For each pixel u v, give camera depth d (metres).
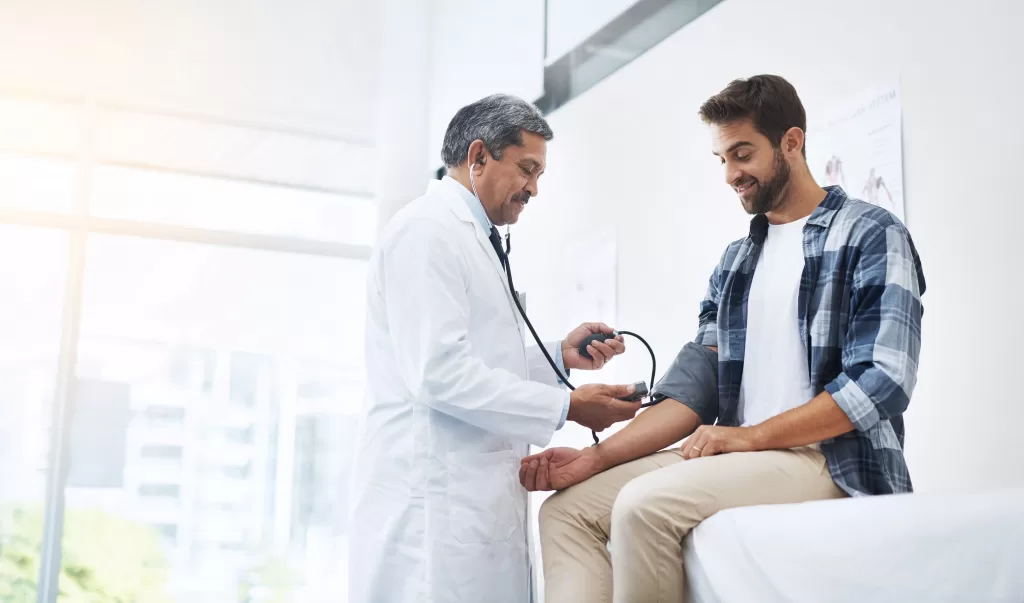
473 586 1.54
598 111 3.01
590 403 1.52
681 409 1.47
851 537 0.95
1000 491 0.88
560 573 1.34
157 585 3.94
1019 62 1.55
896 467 1.28
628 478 1.38
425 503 1.55
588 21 2.98
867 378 1.22
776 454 1.27
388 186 4.02
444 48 4.04
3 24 4.14
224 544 4.03
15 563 3.72
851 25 1.93
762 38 2.22
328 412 4.24
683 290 2.49
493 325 1.65
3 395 3.82
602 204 2.96
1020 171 1.54
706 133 2.42
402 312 1.57
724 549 1.11
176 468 4.03
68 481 3.86
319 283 4.33
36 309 3.93
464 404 1.50
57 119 4.18
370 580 1.57
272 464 4.15
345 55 4.36
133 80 4.24
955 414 1.64
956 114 1.67
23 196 4.09
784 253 1.43
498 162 1.69
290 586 4.08
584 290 3.04
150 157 4.28
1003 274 1.56
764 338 1.42
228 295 4.21
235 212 4.38
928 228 1.72
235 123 4.39
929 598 0.87
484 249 1.68
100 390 3.97
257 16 4.33
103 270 4.05
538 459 1.51
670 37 2.61
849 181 1.92
